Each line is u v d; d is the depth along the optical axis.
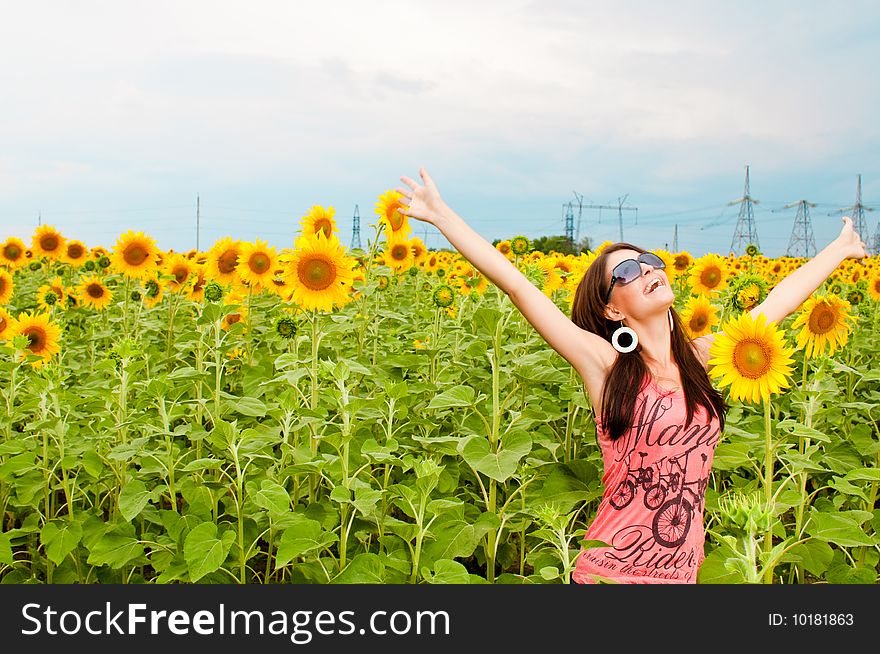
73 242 12.31
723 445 3.78
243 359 6.63
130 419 4.14
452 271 9.91
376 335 6.34
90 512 4.37
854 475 3.50
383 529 3.86
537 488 4.34
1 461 4.68
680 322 3.48
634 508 3.25
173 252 11.72
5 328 6.33
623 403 3.26
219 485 3.83
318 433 4.18
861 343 7.04
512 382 5.23
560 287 6.96
